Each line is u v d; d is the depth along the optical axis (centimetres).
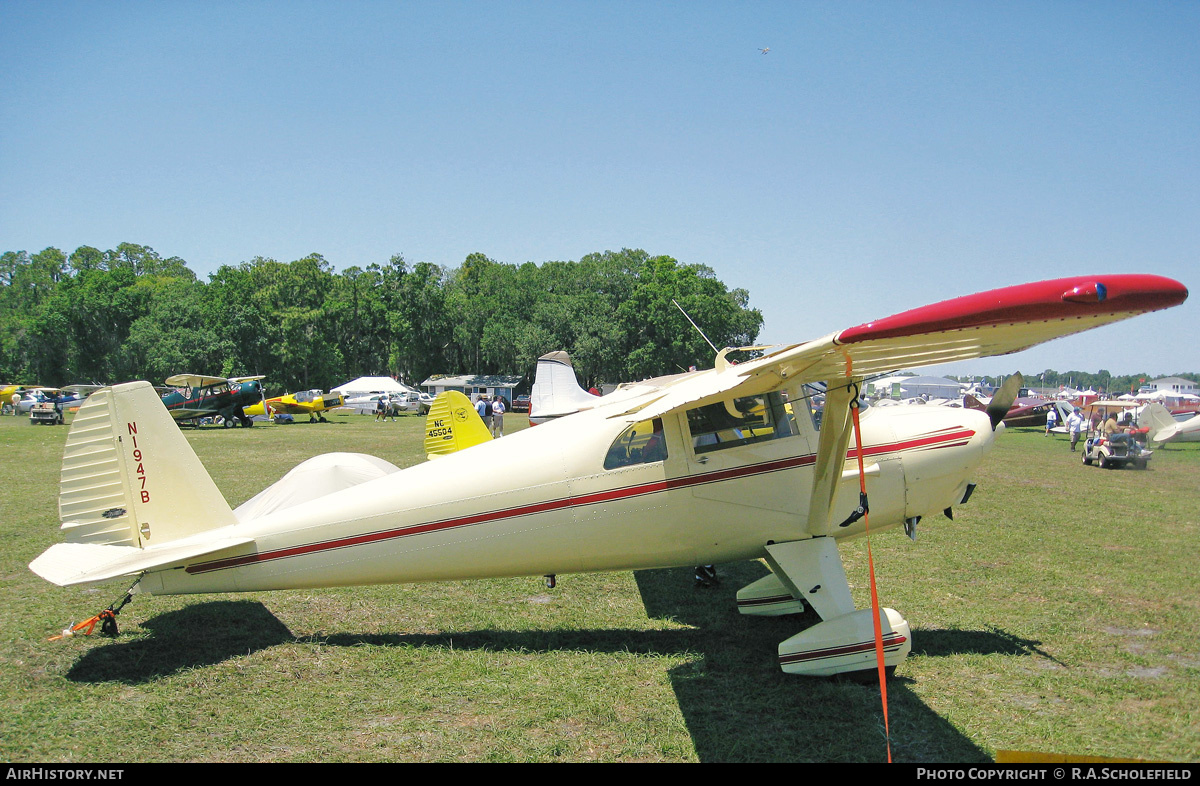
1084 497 1203
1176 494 1236
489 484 532
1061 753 378
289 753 380
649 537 534
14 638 547
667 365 6000
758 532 537
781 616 613
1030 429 3169
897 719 418
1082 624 580
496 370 7125
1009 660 506
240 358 6269
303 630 574
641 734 401
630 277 7188
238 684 469
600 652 529
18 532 904
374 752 381
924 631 566
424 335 6962
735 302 7556
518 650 532
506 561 539
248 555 533
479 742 392
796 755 378
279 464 1655
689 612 624
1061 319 321
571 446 533
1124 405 2831
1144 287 310
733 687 465
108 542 529
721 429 534
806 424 549
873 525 577
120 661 505
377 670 493
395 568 539
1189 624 578
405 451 1964
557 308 6316
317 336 6500
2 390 4859
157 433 535
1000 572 731
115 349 6462
